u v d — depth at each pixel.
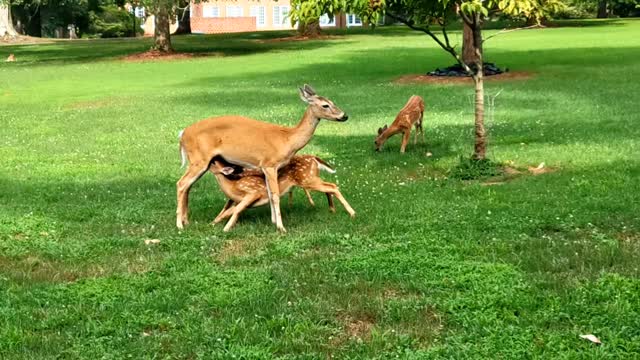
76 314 6.23
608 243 7.77
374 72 26.75
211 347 5.62
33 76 29.59
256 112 18.88
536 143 13.49
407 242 7.96
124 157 13.62
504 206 9.42
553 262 7.21
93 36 66.88
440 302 6.33
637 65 25.39
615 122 15.24
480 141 11.69
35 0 51.03
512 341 5.61
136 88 25.08
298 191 10.56
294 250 7.84
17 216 9.46
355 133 15.54
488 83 22.62
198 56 36.06
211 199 10.28
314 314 6.16
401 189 10.60
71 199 10.51
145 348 5.60
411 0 11.12
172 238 8.40
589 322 5.89
